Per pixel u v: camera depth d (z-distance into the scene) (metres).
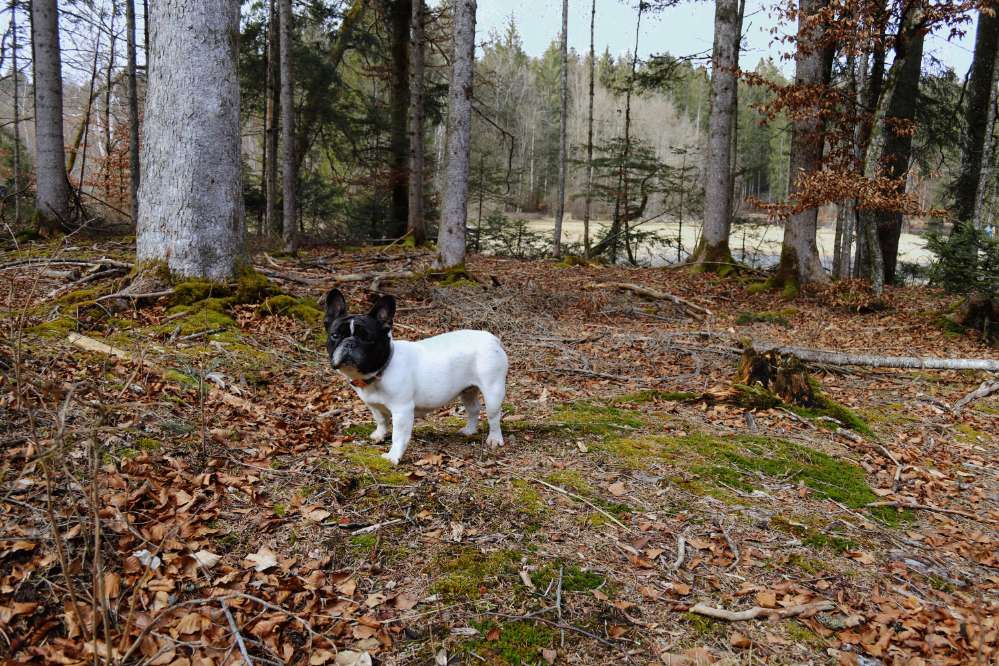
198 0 7.84
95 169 34.84
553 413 6.46
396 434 4.71
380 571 3.60
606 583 3.68
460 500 4.36
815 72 15.48
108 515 3.65
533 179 53.00
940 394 8.35
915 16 13.50
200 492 4.04
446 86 25.89
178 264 8.16
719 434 6.20
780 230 46.78
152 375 5.78
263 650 3.00
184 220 8.12
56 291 8.15
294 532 3.84
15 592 3.10
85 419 4.43
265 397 6.07
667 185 32.59
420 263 15.95
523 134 54.47
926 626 3.60
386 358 4.48
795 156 16.38
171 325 7.35
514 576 3.64
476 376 5.07
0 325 6.18
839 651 3.33
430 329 9.71
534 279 15.74
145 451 4.34
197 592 3.30
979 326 11.92
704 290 16.19
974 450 6.50
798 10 14.96
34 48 16.61
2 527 3.44
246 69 24.61
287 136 17.48
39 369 5.29
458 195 13.40
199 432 4.82
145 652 2.91
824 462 5.74
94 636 2.61
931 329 12.18
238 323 7.86
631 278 17.44
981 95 19.94
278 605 3.26
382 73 26.56
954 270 14.55
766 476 5.32
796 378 7.20
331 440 5.18
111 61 27.11
